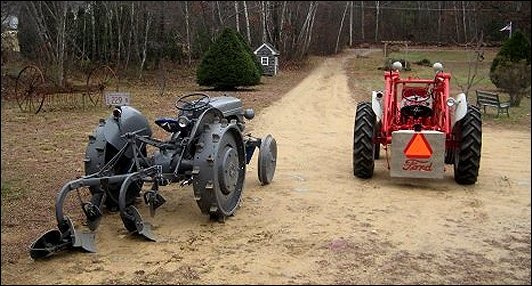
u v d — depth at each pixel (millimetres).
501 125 12859
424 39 52312
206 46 29906
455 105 7020
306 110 15477
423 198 6281
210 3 31969
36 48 21297
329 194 6426
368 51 50781
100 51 24812
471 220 5512
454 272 4258
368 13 57688
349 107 16297
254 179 7160
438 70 7484
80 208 5805
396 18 56000
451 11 48312
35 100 16844
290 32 39906
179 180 5332
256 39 37375
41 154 8914
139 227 4832
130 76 24812
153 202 5039
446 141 6887
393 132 6547
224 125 5297
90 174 5289
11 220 5406
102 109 15266
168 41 28047
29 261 4414
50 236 4480
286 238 4949
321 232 5113
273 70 30609
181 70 28031
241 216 5566
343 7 55125
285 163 8250
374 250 4688
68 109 15203
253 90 21969
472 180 6836
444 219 5535
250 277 4137
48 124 12453
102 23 24391
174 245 4770
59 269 4258
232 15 33781
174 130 5492
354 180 7141
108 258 4477
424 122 7516
